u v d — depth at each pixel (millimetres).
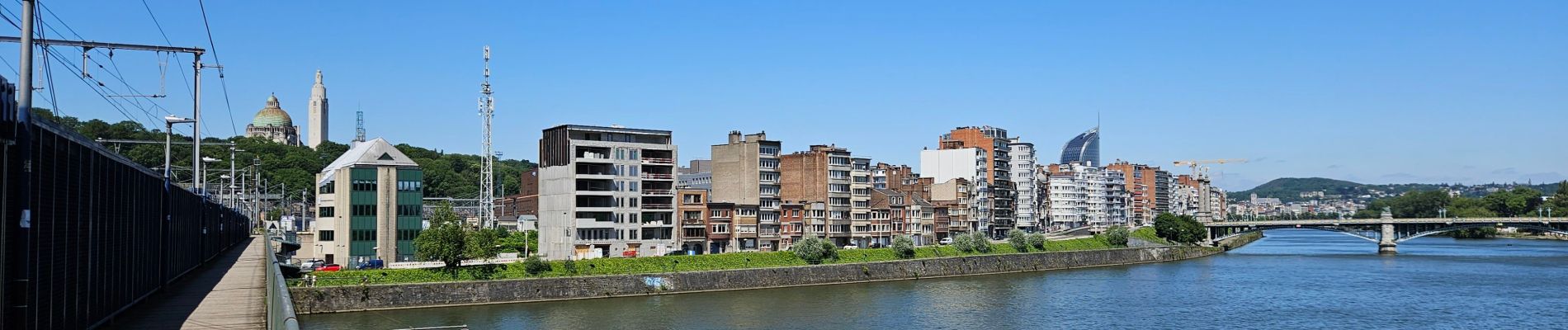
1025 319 159625
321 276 157375
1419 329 151125
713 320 154375
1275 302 183000
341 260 195500
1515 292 198625
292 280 154375
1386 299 186625
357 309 155375
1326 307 175750
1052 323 155500
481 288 167625
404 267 168625
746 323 152375
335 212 197250
